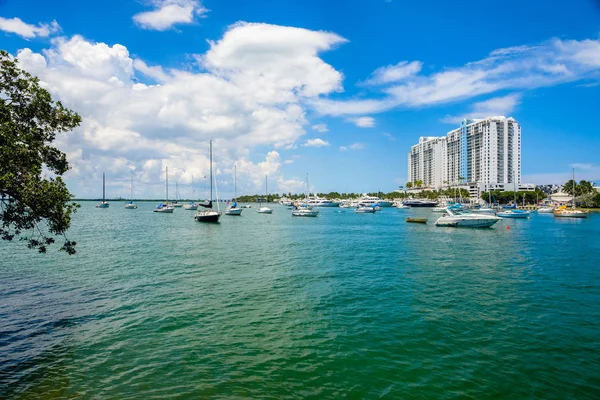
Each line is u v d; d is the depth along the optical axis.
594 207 154.38
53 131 16.69
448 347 15.45
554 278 28.19
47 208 14.31
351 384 12.61
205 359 14.31
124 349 15.16
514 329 17.39
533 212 148.12
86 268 31.47
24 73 15.02
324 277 28.31
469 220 74.75
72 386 12.34
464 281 27.14
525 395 11.94
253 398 11.77
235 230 70.88
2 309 20.11
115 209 178.88
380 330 17.28
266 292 23.77
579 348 15.31
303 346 15.53
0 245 45.09
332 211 171.62
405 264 34.16
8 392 11.94
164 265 33.00
